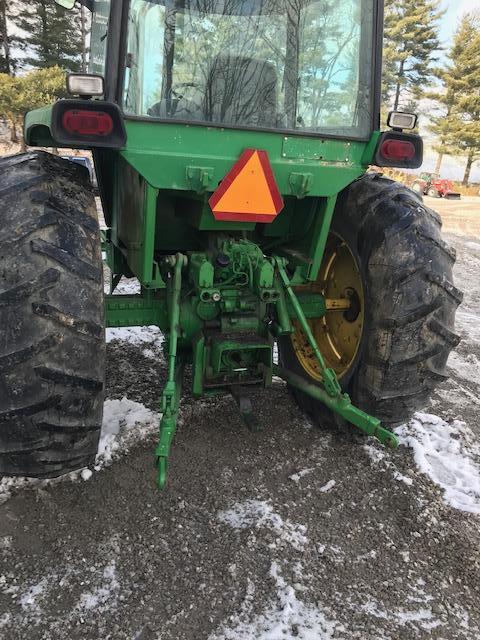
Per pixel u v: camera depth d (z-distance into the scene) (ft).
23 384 6.59
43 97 70.90
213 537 7.67
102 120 6.88
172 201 9.85
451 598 7.06
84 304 6.73
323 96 8.67
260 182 7.95
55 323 6.56
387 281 8.59
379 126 8.91
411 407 9.21
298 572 7.19
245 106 8.38
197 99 8.14
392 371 8.70
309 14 8.38
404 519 8.35
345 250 10.27
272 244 10.78
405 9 126.82
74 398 6.86
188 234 10.30
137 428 10.06
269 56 8.30
